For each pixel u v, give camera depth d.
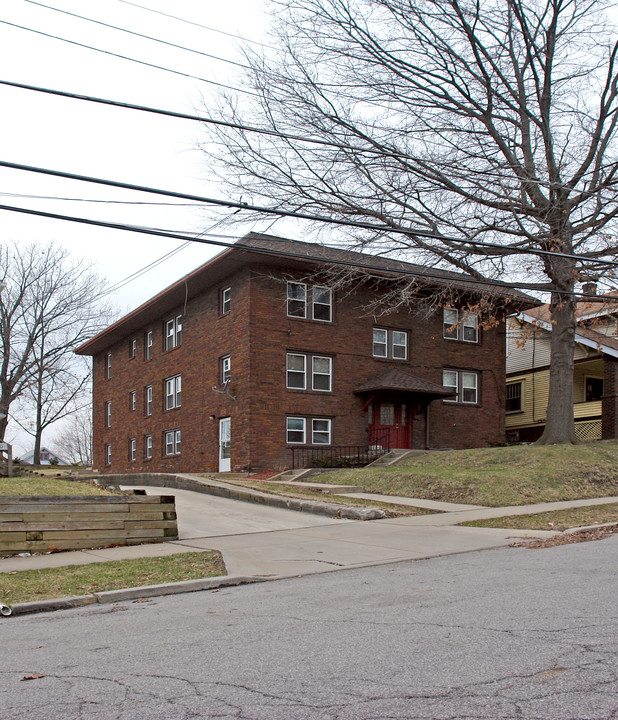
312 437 27.08
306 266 26.81
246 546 12.39
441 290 26.75
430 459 23.64
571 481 18.84
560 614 6.60
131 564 10.70
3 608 8.12
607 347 29.77
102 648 6.22
